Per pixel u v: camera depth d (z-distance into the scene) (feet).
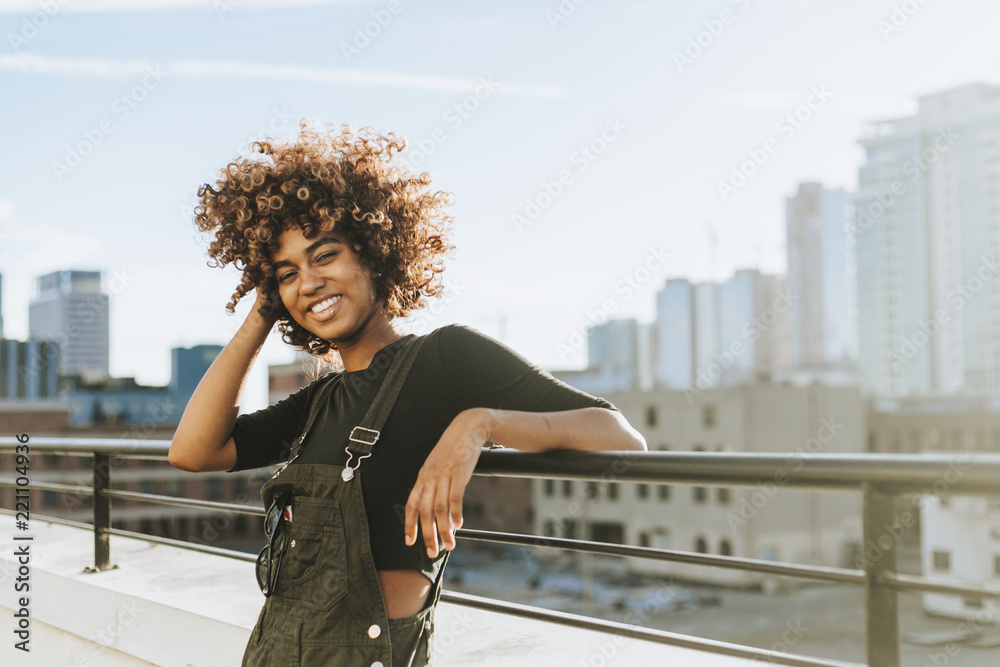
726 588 198.18
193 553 10.45
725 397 212.02
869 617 4.09
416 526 3.66
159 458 8.41
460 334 4.14
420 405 4.04
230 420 4.81
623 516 214.48
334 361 5.34
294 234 4.34
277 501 4.13
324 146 4.82
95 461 9.28
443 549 4.09
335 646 3.76
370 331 4.50
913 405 272.10
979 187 389.80
